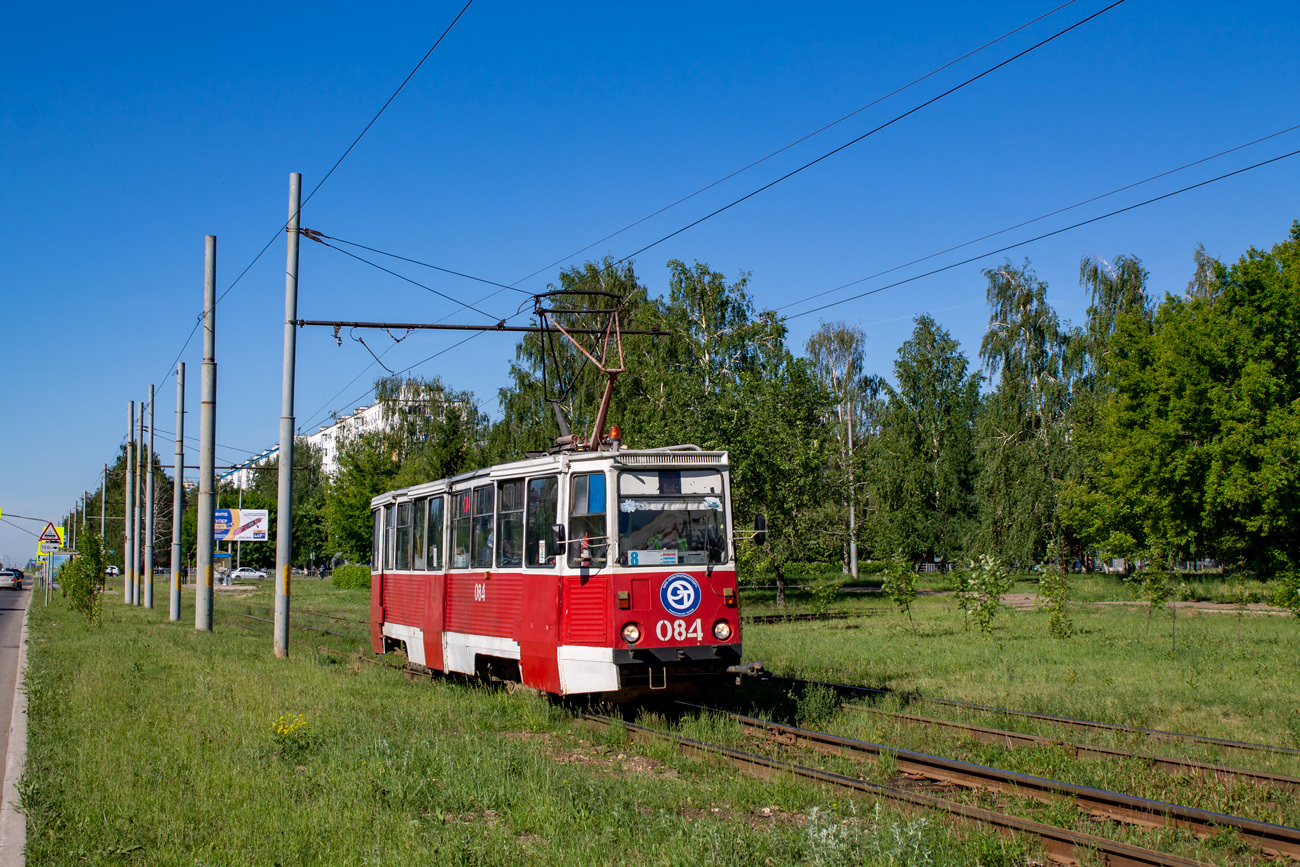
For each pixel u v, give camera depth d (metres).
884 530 48.84
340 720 10.66
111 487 96.19
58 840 6.27
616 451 11.52
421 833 6.42
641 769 8.88
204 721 10.40
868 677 15.13
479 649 13.42
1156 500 26.38
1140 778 7.96
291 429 18.72
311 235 18.95
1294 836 6.02
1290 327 22.97
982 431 40.84
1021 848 6.01
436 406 66.31
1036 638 21.31
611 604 11.04
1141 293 38.84
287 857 5.94
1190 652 17.70
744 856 5.88
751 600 42.78
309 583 71.62
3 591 71.44
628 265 42.66
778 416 34.69
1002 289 41.16
